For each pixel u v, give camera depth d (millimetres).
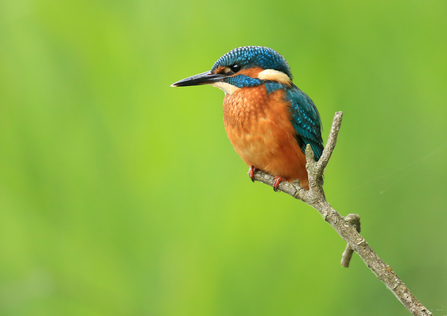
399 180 6441
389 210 6441
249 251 6406
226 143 6434
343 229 6199
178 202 6426
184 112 6445
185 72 6457
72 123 6449
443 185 6430
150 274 6418
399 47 6438
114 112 6453
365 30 6438
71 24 6465
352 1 6438
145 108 6453
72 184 6441
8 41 6461
